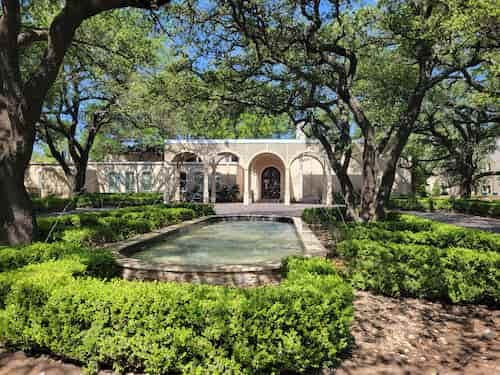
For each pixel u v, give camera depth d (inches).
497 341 124.3
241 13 261.3
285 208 734.5
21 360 109.9
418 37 282.0
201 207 500.1
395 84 414.6
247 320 94.7
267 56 323.9
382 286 170.7
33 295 109.3
